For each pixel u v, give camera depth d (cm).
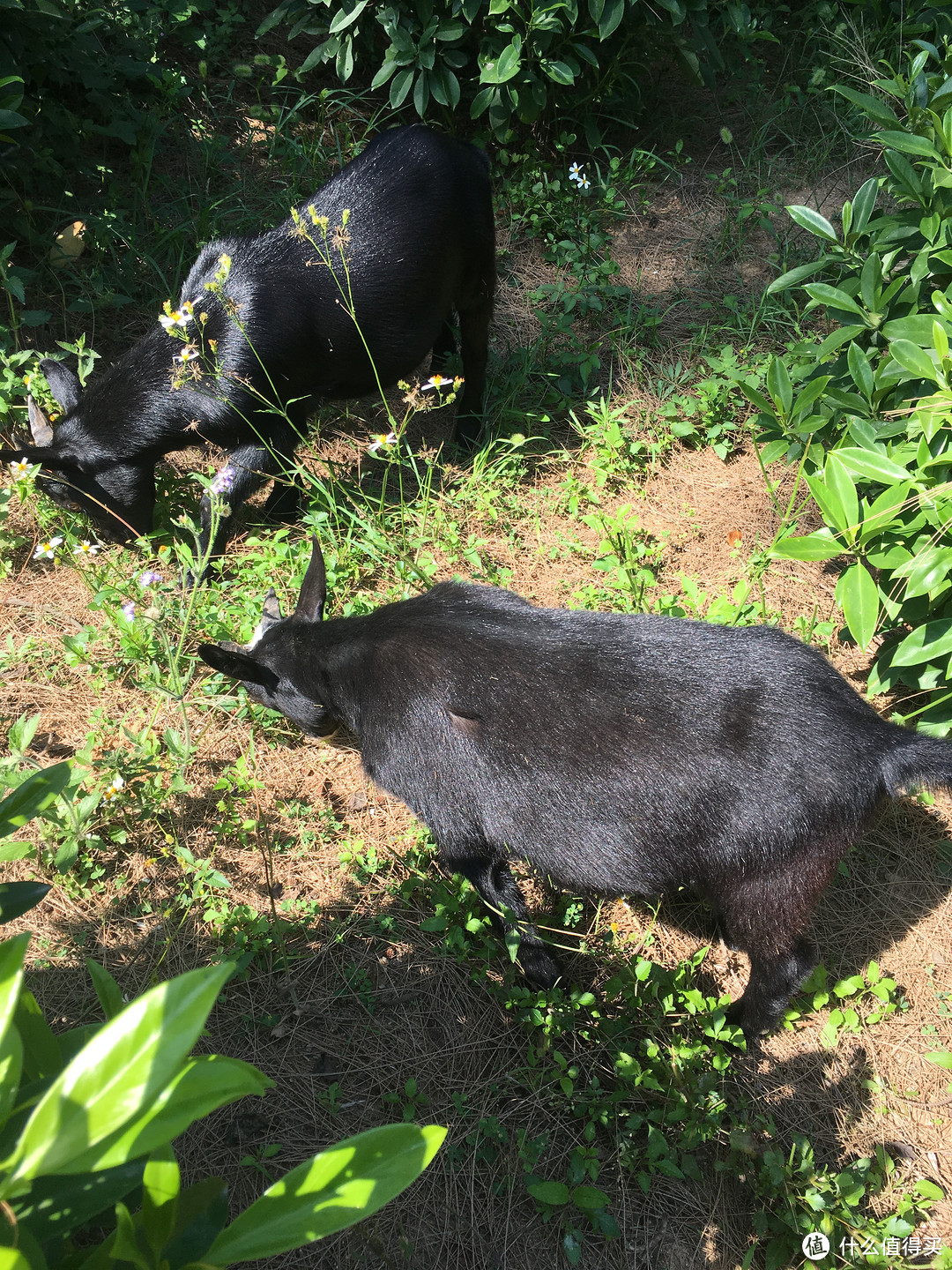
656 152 287
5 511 185
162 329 184
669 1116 128
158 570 189
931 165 159
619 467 209
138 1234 59
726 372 220
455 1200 125
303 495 205
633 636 135
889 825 162
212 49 278
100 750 159
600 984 144
